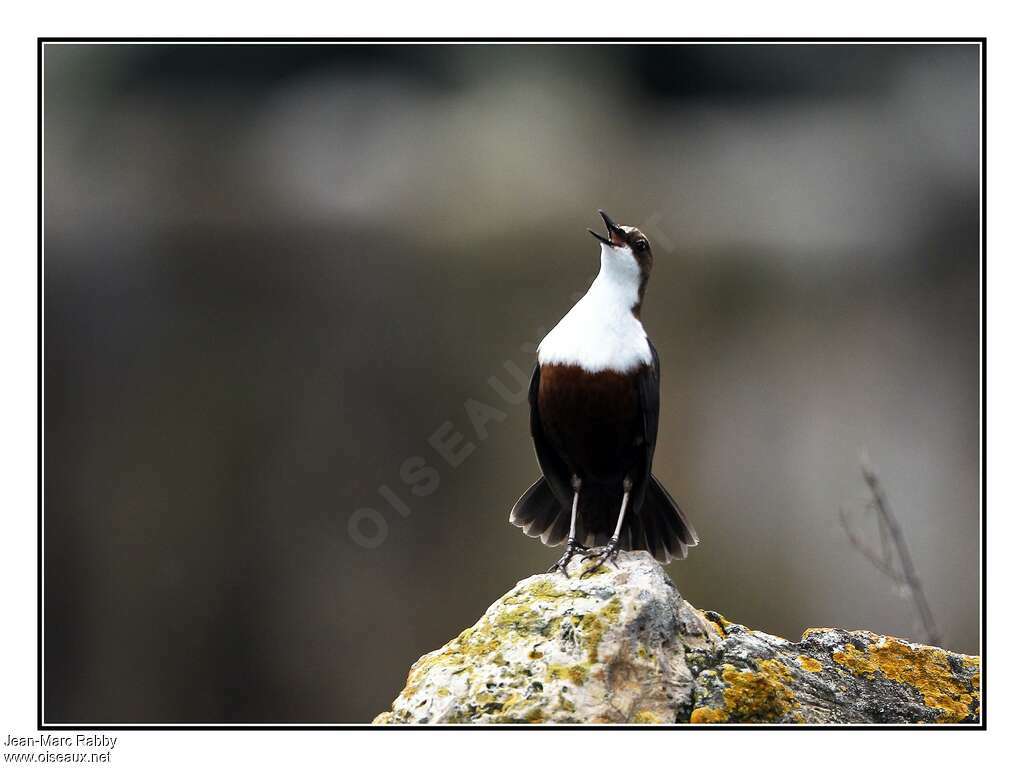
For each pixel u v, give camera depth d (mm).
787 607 14734
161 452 15641
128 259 16281
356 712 14773
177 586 15289
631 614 5820
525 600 6137
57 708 14930
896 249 17062
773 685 5879
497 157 16844
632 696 5676
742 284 16422
